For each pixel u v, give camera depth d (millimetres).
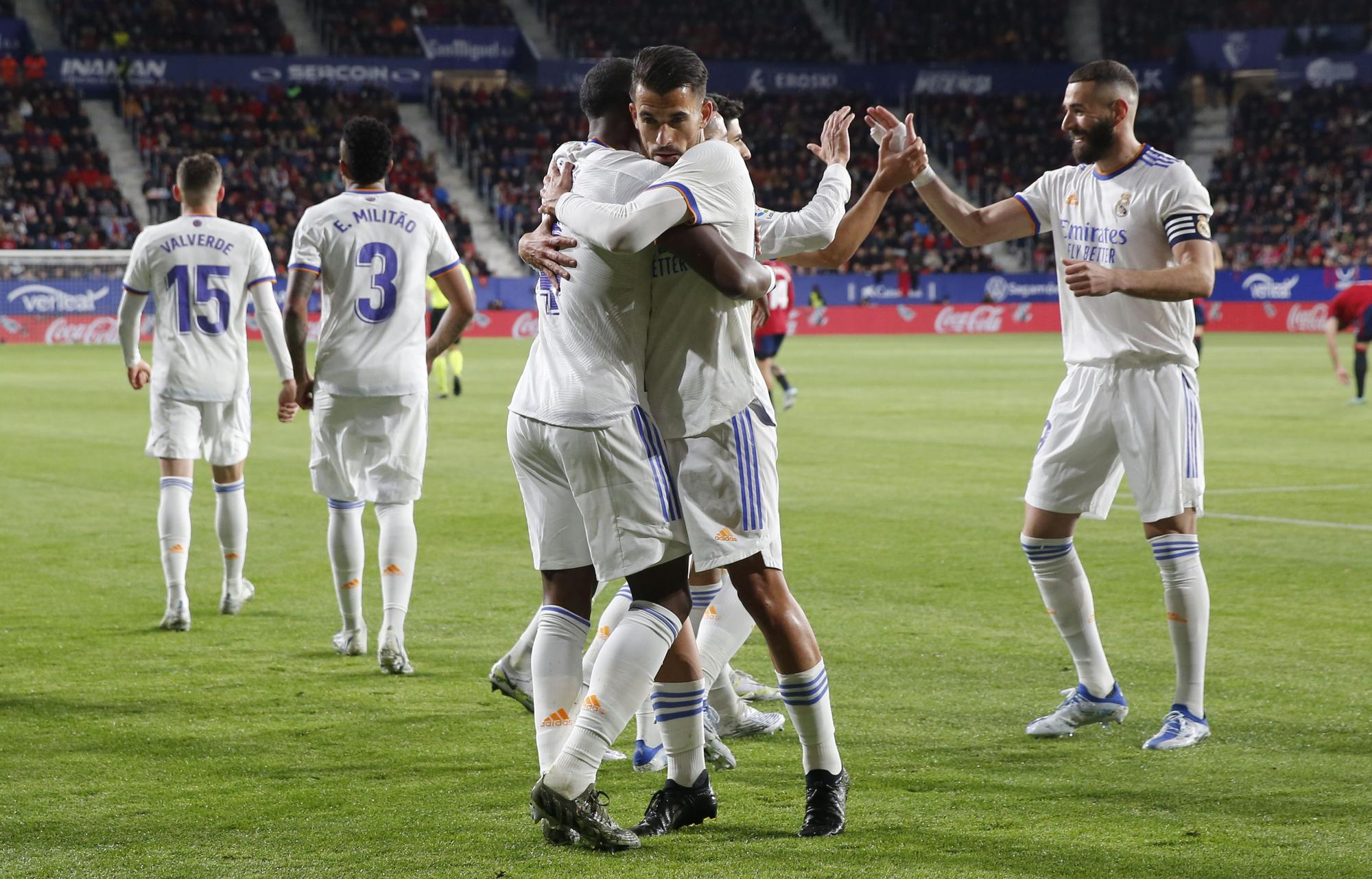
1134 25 95125
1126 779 7418
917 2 94812
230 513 11727
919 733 8344
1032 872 6020
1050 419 8750
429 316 35438
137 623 11398
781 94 88625
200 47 79312
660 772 7809
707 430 6438
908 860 6176
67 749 7957
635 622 6387
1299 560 13922
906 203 83062
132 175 73250
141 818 6770
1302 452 23172
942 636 10859
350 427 10125
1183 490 8336
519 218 77250
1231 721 8539
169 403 11367
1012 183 86875
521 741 8172
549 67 84812
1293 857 6168
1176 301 7988
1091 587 12680
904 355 53281
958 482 19734
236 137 74938
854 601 12148
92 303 61312
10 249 65312
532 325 69875
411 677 9719
